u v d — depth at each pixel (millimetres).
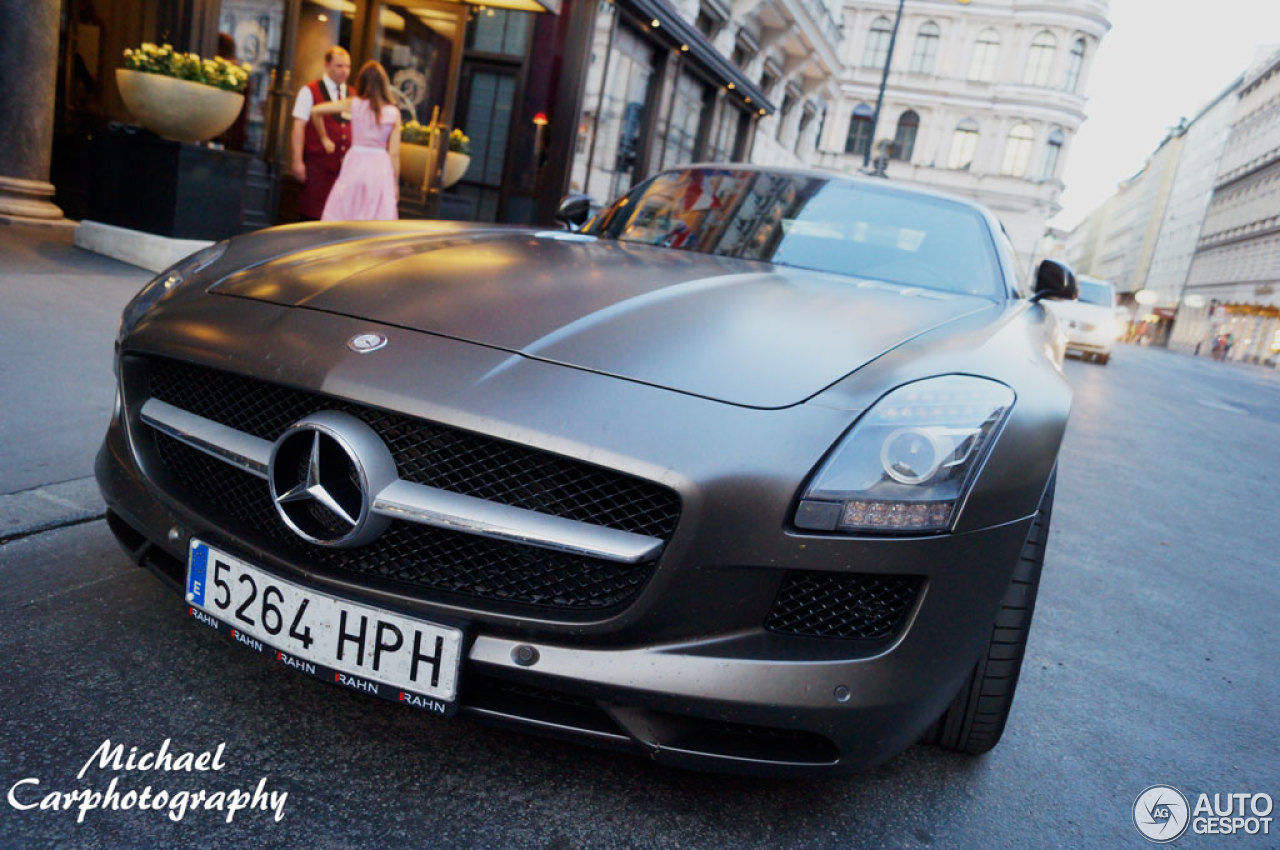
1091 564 3408
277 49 6969
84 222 5730
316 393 1418
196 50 6277
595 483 1354
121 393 1759
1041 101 43219
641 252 2232
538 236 2336
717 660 1323
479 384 1382
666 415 1348
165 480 1649
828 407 1390
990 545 1431
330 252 1908
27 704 1536
